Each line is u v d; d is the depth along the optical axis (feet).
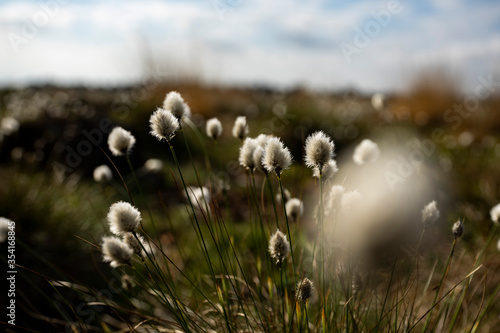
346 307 1.55
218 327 1.70
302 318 1.54
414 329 1.72
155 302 2.03
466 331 1.66
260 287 1.79
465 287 1.63
